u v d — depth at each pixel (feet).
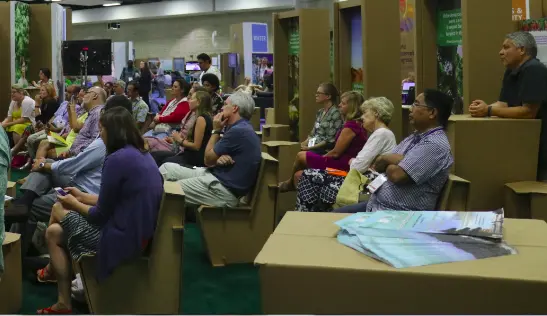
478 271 4.43
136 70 54.08
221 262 12.01
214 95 19.94
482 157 10.00
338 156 13.87
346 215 6.28
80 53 29.07
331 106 16.24
